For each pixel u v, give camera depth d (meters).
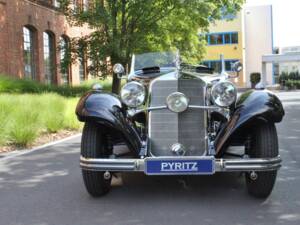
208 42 56.47
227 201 5.85
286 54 48.69
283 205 5.66
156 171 5.44
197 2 23.61
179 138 5.81
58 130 13.22
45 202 6.01
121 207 5.69
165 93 5.90
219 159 5.45
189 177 7.08
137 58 7.73
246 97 5.88
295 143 10.53
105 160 5.52
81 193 6.41
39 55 27.06
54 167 8.30
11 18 23.98
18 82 20.02
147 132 5.91
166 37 24.69
